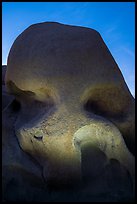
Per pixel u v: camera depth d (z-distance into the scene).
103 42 8.88
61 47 8.36
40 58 8.34
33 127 8.05
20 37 9.13
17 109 9.48
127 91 8.84
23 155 8.44
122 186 8.18
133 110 8.82
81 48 8.38
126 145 8.58
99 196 8.06
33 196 8.09
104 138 8.12
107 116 8.67
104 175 8.27
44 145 7.95
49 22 9.25
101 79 8.34
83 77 8.18
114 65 8.70
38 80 8.26
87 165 8.27
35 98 8.78
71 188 8.09
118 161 8.22
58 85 8.12
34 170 8.19
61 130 7.81
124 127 8.66
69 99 8.06
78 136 7.99
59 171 7.94
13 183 8.34
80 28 8.91
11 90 9.23
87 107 8.49
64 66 8.19
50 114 8.05
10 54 9.16
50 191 8.07
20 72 8.62
